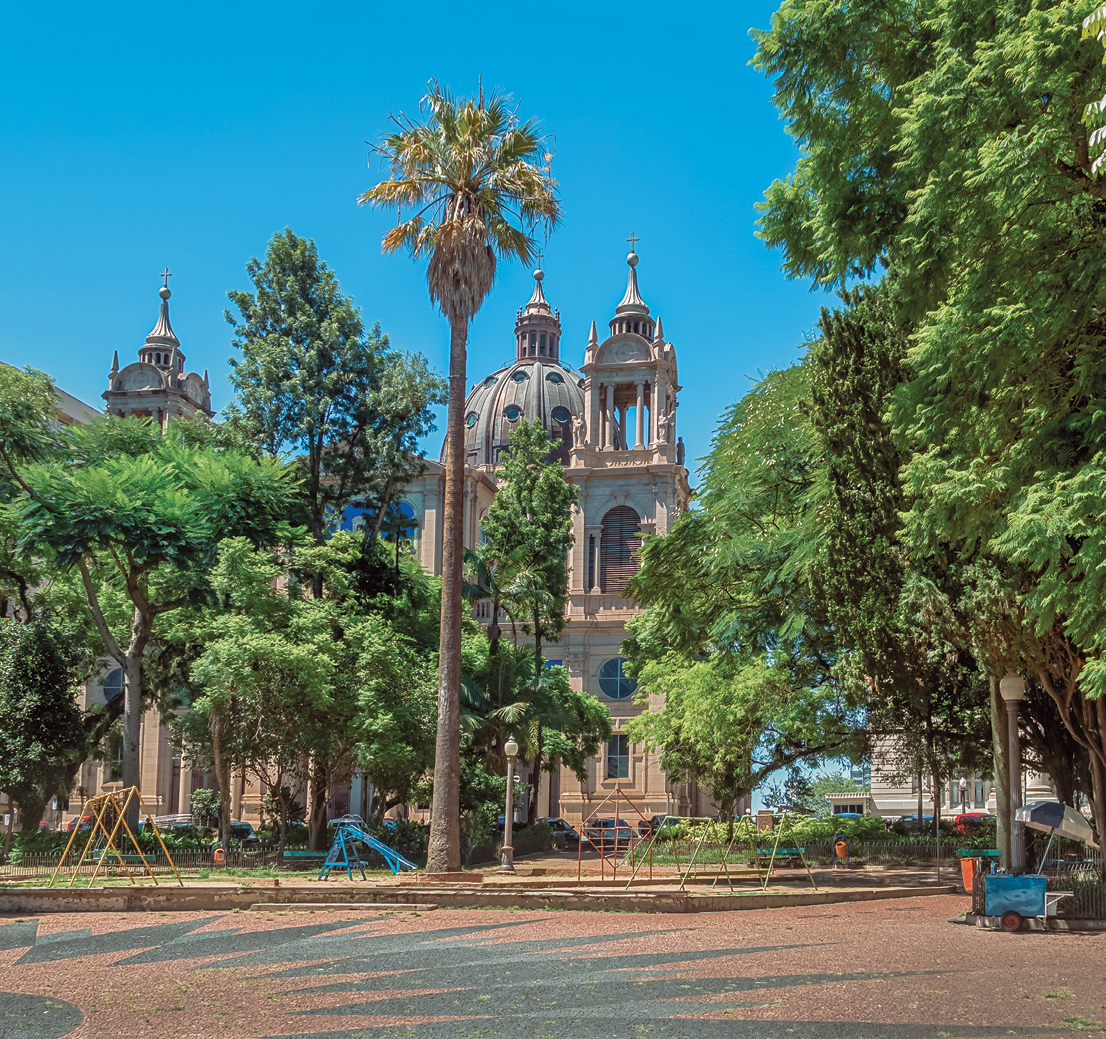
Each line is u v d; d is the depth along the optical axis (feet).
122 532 114.32
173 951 49.32
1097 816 68.23
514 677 142.00
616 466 257.75
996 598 63.36
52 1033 32.27
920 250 53.78
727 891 72.84
